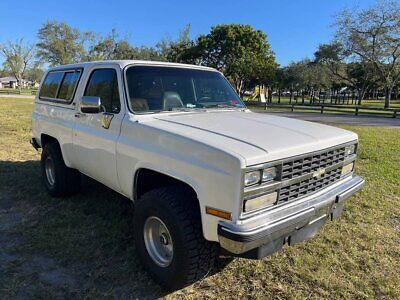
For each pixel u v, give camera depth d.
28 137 9.93
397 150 9.41
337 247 3.89
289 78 52.28
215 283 3.19
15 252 3.60
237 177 2.42
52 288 3.03
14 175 6.09
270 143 2.73
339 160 3.37
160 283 3.10
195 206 2.88
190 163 2.71
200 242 2.83
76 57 63.44
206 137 2.78
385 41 34.31
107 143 3.62
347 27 35.84
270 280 3.26
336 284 3.22
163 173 2.95
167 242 3.05
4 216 4.45
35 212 4.58
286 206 2.76
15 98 38.88
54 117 4.83
